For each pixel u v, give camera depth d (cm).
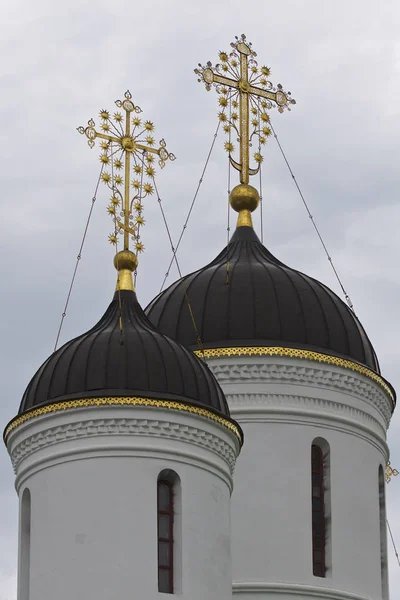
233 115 6022
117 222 5153
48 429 4728
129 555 4569
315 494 5403
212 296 5572
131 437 4672
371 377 5547
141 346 4803
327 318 5566
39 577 4619
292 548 5288
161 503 4684
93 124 5225
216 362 5412
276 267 5684
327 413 5438
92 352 4797
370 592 5372
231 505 5312
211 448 4766
